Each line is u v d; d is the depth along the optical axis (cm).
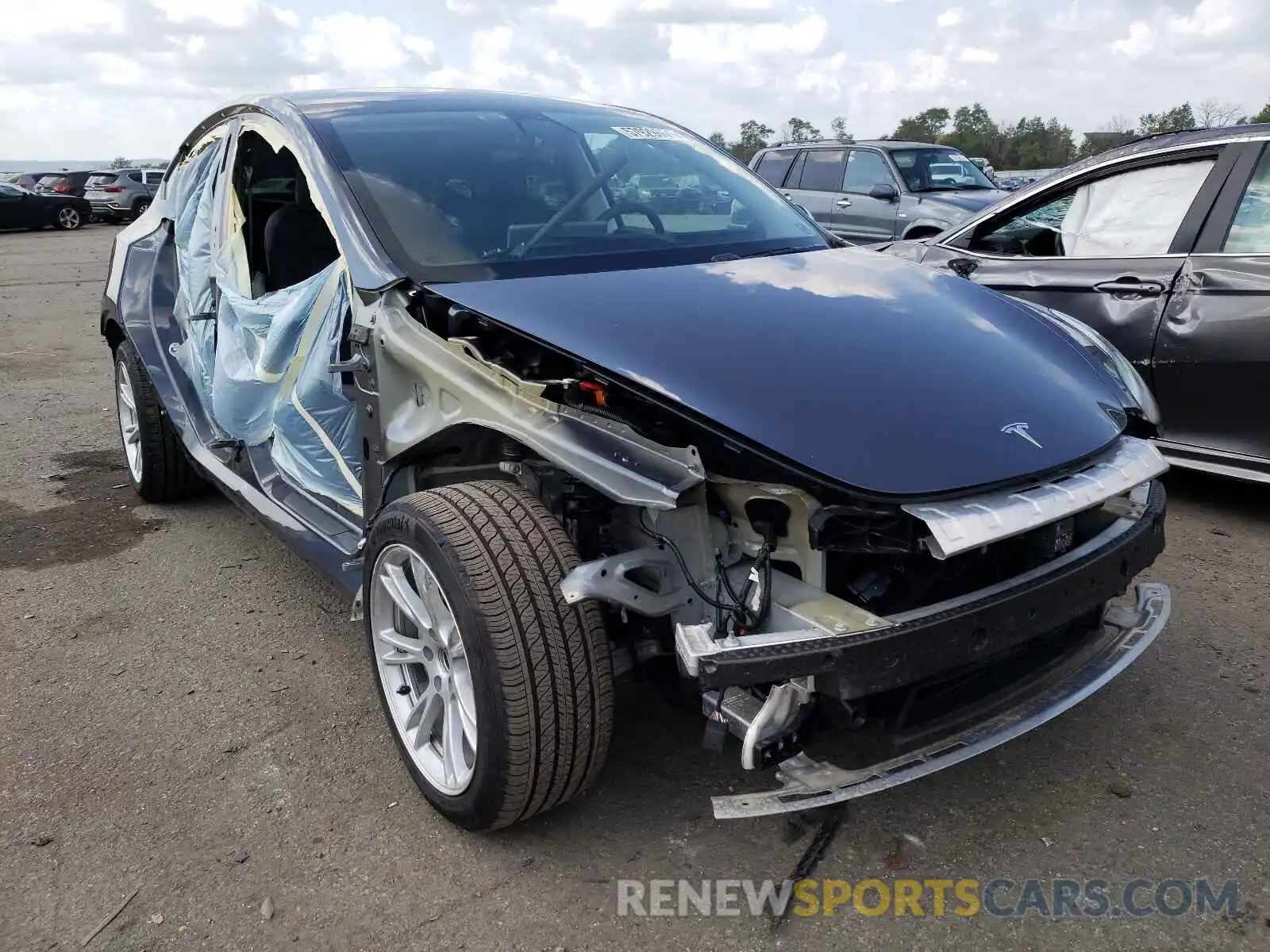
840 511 200
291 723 299
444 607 236
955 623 204
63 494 520
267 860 239
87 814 258
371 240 285
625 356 225
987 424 223
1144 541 245
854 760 259
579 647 217
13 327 1084
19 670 335
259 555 433
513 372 240
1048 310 318
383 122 335
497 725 215
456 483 276
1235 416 422
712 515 222
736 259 308
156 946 214
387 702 265
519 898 225
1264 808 249
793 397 218
